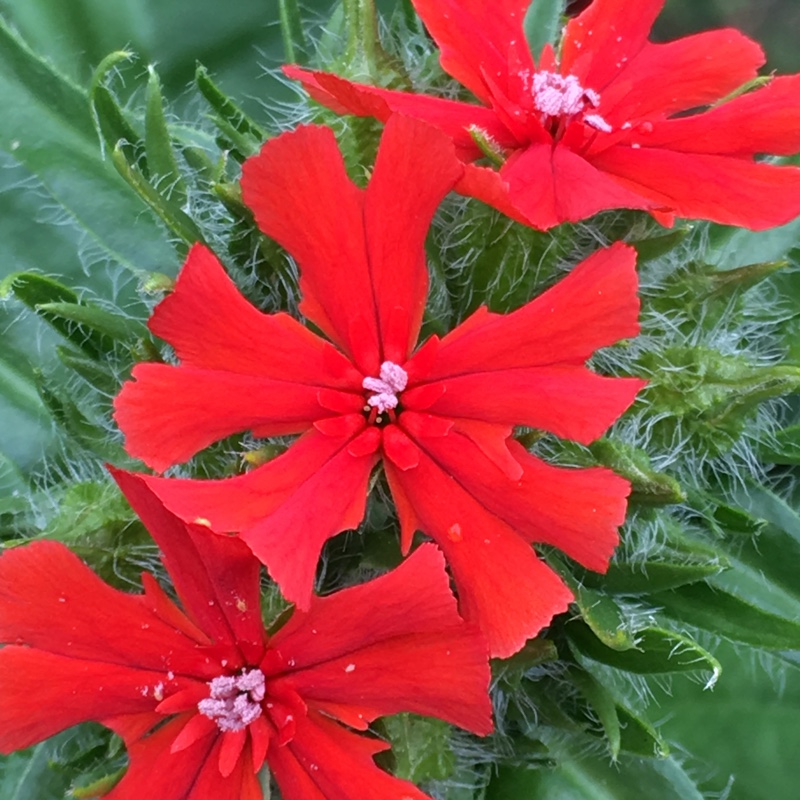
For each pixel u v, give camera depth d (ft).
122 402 0.31
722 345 0.39
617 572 0.37
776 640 0.38
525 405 0.32
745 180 0.34
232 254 0.36
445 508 0.32
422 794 0.31
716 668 0.35
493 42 0.37
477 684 0.31
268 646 0.32
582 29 0.38
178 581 0.32
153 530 0.31
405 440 0.32
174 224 0.36
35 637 0.31
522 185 0.33
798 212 0.34
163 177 0.39
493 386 0.32
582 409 0.31
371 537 0.36
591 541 0.31
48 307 0.38
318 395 0.32
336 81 0.32
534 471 0.32
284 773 0.32
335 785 0.32
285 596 0.29
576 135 0.35
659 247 0.36
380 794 0.31
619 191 0.32
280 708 0.32
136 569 0.36
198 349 0.31
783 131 0.36
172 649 0.32
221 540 0.31
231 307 0.31
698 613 0.39
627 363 0.37
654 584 0.37
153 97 0.38
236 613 0.32
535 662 0.35
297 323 0.33
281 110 0.47
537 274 0.36
